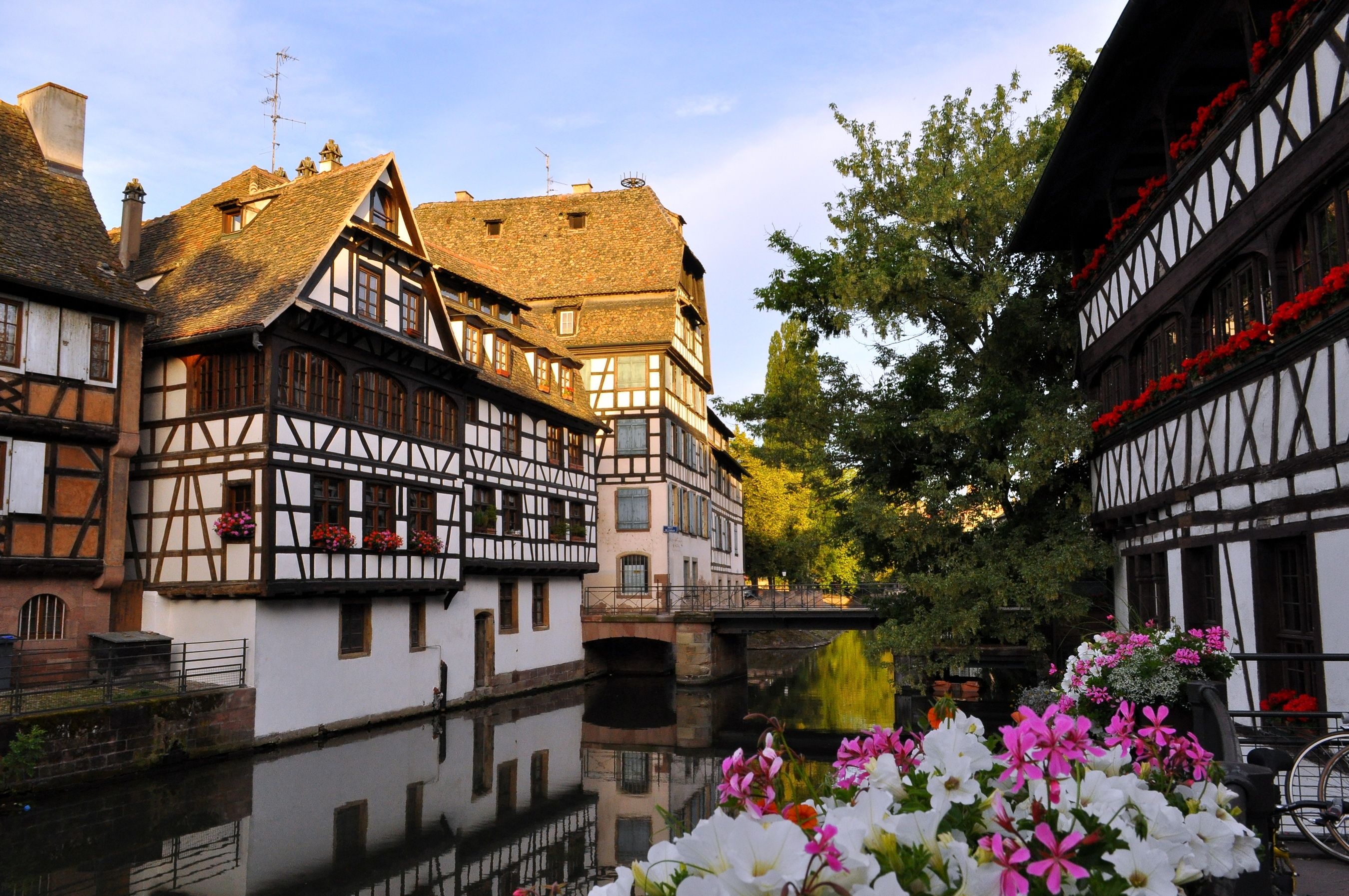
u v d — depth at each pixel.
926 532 19.48
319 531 17.53
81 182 17.94
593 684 28.73
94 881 9.12
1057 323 19.98
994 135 20.84
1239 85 10.78
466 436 23.16
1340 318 8.32
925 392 21.33
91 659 14.85
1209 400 11.73
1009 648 23.98
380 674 19.56
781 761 2.65
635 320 33.66
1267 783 3.48
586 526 29.69
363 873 9.48
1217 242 11.33
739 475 47.06
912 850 1.96
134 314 16.64
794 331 23.58
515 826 11.46
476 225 37.78
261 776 14.17
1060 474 19.50
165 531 17.62
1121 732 3.05
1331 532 8.73
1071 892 1.98
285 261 18.08
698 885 1.67
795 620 28.48
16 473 14.92
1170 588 13.50
